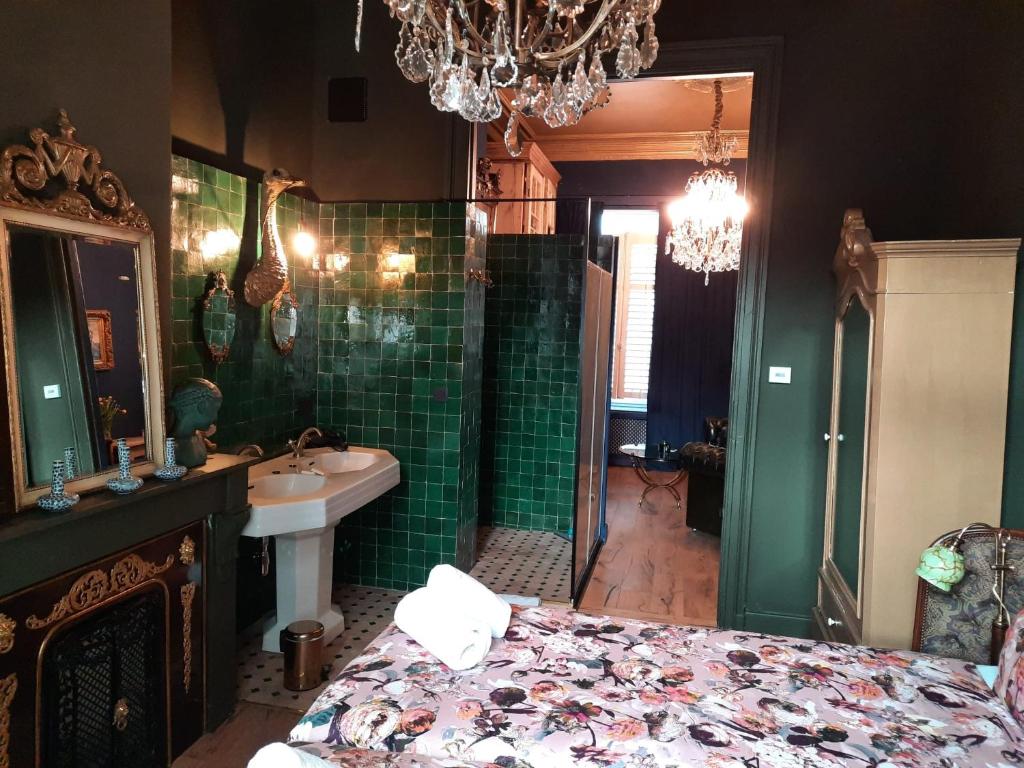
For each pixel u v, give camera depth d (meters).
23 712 1.65
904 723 1.54
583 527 3.93
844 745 1.45
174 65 2.56
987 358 2.26
